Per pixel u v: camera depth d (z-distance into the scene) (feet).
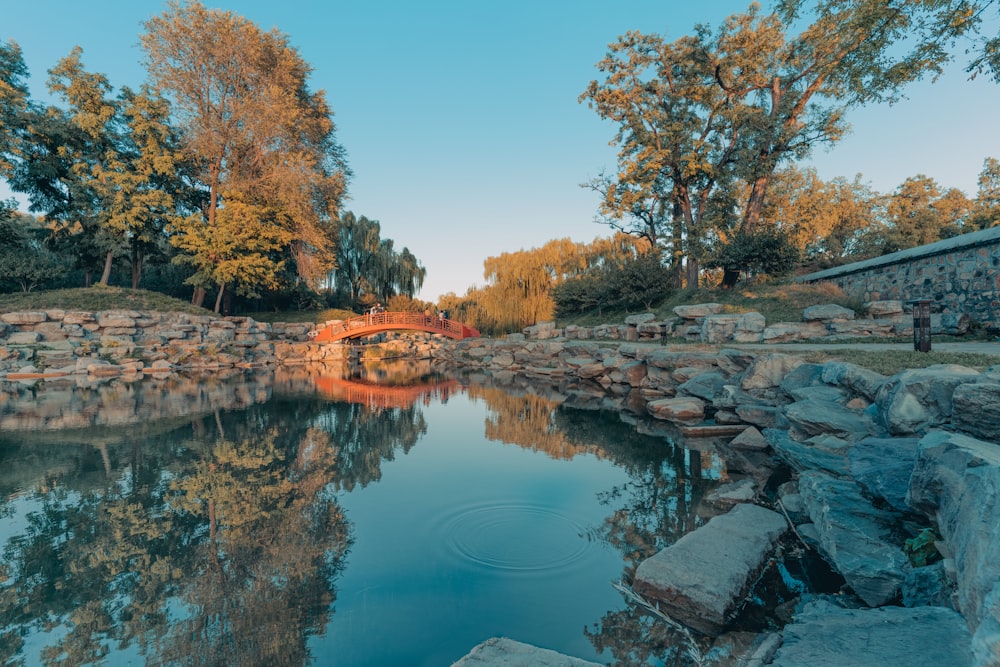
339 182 114.11
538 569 15.55
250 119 100.42
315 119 118.73
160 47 95.20
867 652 8.33
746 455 27.96
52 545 17.66
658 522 19.12
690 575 13.51
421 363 108.99
